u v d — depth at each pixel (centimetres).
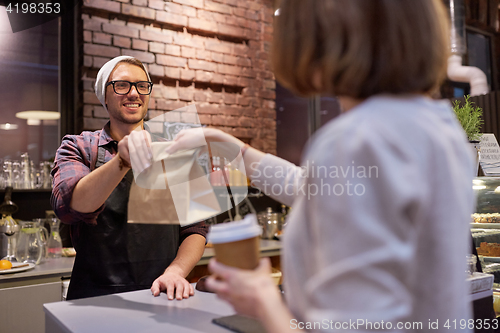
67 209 112
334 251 39
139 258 138
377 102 44
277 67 49
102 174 106
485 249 133
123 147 95
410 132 41
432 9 46
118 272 136
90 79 275
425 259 42
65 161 129
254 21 354
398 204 38
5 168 242
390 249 37
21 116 265
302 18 46
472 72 299
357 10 44
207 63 328
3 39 262
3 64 261
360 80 45
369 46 44
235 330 72
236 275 46
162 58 306
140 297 100
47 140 273
